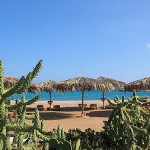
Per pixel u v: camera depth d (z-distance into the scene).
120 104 3.41
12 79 16.06
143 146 3.44
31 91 17.86
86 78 24.53
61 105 34.91
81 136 3.61
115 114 3.41
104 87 24.62
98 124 16.75
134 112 3.46
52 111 25.16
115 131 3.41
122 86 25.77
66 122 17.61
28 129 1.97
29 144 2.38
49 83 25.28
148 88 23.77
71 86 23.98
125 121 3.35
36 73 1.83
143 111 3.50
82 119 19.09
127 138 3.38
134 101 3.46
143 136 3.43
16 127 1.97
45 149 2.67
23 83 1.84
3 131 1.94
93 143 3.55
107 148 3.53
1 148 1.91
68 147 2.74
